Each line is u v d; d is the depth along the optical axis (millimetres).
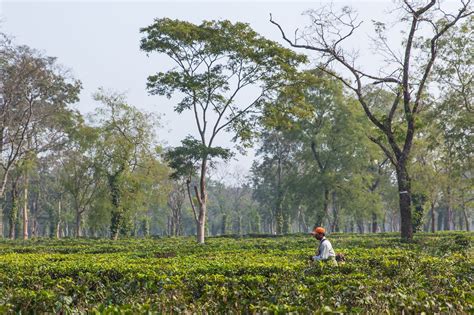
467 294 8758
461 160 30344
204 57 30141
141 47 29828
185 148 29812
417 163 43438
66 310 8805
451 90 29109
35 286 10680
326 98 43875
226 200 89250
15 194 51562
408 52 25156
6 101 38750
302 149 48125
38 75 38875
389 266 12945
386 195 52156
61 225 70812
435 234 34875
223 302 9062
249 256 16500
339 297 8977
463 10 24438
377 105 47688
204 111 31219
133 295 9914
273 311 7816
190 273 11875
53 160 50344
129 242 36219
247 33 29219
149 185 47281
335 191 46562
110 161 45469
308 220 70562
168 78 29125
